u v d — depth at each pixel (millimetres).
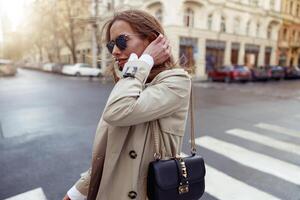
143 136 1187
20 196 3041
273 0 32594
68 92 12695
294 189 3305
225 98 11383
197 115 7473
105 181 1215
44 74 30344
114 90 1136
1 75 25188
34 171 3678
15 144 4801
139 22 1204
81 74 25672
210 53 26719
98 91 13242
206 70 26484
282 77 26109
